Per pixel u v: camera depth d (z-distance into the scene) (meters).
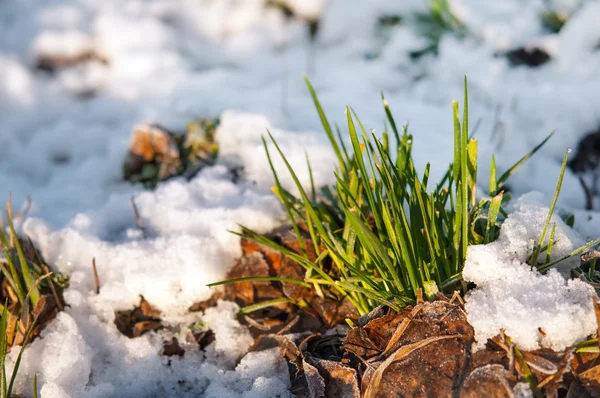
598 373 0.80
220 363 0.88
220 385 0.86
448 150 0.98
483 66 1.08
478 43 1.10
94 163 1.04
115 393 0.87
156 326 0.89
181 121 1.02
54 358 0.86
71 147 1.11
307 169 0.95
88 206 1.00
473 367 0.81
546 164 0.99
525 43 1.08
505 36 1.09
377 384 0.82
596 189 0.97
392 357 0.82
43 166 1.09
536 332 0.80
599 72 1.04
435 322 0.83
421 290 0.83
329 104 1.06
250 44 1.27
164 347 0.88
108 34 1.29
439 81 1.09
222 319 0.89
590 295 0.81
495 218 0.84
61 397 0.83
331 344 0.86
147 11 1.34
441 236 0.84
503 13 1.11
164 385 0.88
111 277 0.90
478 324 0.81
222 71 1.19
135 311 0.90
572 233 0.85
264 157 0.97
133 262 0.90
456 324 0.82
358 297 0.87
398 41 1.14
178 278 0.89
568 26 1.06
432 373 0.81
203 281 0.89
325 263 0.90
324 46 1.25
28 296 0.86
